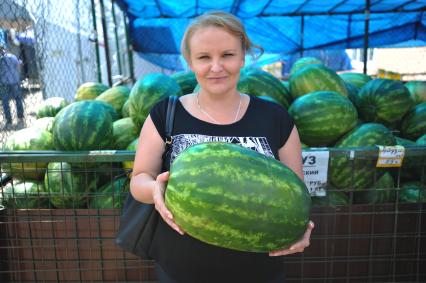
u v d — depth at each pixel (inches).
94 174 102.3
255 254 61.7
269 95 130.6
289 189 51.2
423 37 372.5
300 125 116.6
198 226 49.6
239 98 65.9
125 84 329.4
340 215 97.0
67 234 98.0
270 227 49.4
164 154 64.2
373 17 353.4
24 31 140.1
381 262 100.0
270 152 61.4
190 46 59.2
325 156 84.3
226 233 49.4
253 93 129.8
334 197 103.3
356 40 382.6
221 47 56.8
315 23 373.7
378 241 98.8
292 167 65.2
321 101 115.2
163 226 63.3
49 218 97.2
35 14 150.3
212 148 52.7
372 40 383.6
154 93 122.7
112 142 118.0
